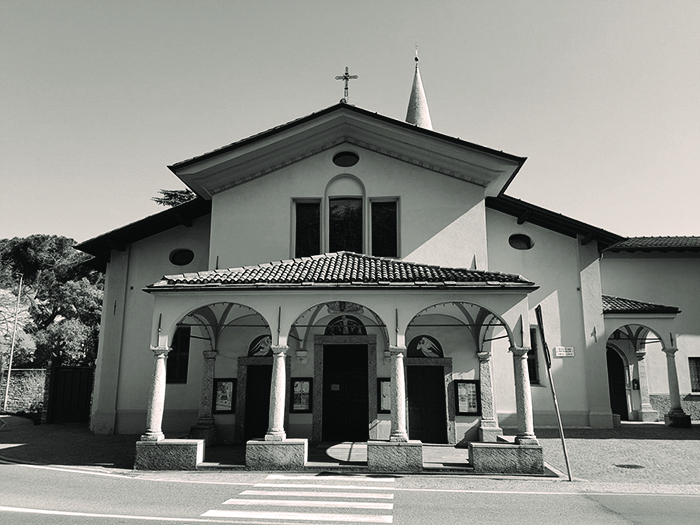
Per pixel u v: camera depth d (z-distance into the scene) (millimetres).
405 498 8766
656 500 8773
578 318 17500
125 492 9141
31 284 47219
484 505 8328
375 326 14906
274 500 8578
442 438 14539
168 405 16812
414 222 16109
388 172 16469
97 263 20016
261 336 15570
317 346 15180
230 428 14992
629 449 13531
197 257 18109
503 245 17906
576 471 11172
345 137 16719
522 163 15625
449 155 16031
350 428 14828
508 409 16391
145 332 17672
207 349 15609
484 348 14828
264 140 16000
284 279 12172
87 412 21141
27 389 28094
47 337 36875
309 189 16500
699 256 21625
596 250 17859
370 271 12695
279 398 11531
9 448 14398
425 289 11750
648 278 21594
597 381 17078
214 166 16047
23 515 7480
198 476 10609
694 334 21125
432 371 14945
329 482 10016
